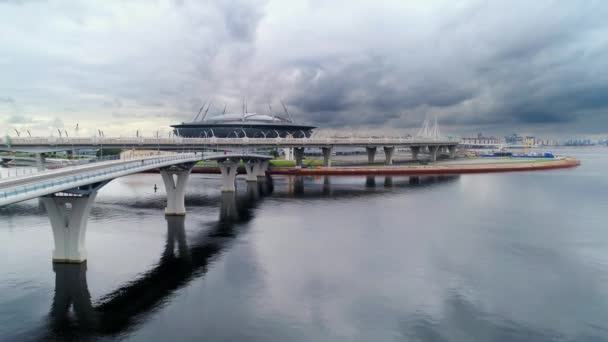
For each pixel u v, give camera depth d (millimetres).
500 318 43719
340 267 58219
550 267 59469
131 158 83250
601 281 54188
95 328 39781
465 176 193875
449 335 40125
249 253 63969
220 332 39781
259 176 186375
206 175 194000
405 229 82000
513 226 85812
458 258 63188
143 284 50562
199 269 56312
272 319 42594
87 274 52906
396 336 39750
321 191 138375
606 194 133000
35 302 44844
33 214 90750
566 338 39969
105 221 85500
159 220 87375
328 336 39469
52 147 144875
